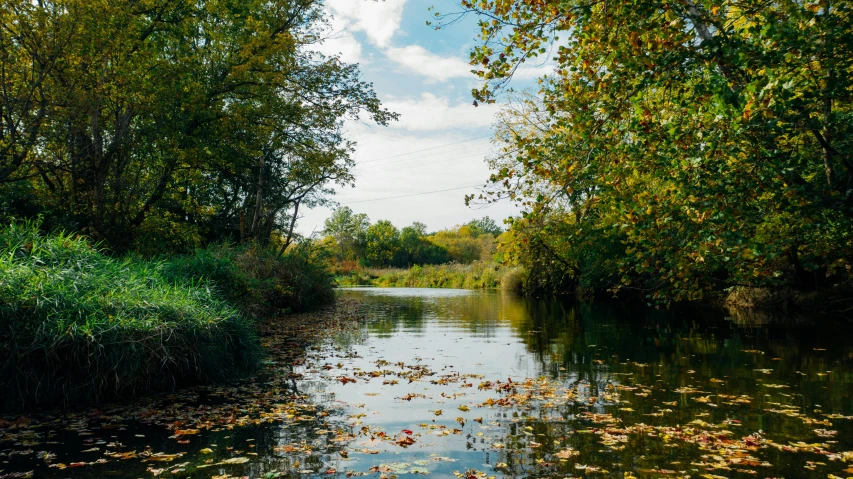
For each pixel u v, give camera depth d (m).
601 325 15.22
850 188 7.62
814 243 10.89
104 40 13.70
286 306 19.58
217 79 18.59
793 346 10.68
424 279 56.56
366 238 87.50
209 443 5.01
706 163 6.66
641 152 6.92
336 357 10.00
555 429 5.42
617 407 6.27
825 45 5.89
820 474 4.19
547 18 6.80
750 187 6.75
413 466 4.41
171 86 16.44
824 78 6.34
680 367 8.74
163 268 12.40
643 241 7.61
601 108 6.93
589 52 6.92
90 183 15.11
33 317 6.25
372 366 9.05
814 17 6.05
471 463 4.48
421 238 94.19
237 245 19.28
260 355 9.09
